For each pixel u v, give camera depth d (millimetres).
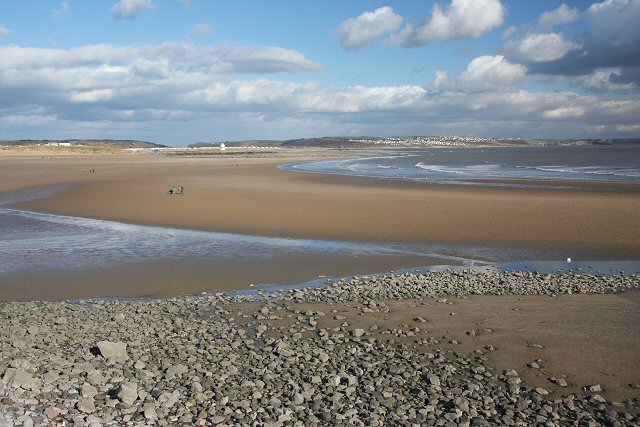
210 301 15891
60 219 31641
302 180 57875
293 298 16188
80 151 176500
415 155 173000
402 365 10641
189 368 10227
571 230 26234
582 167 89188
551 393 9469
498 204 35156
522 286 17094
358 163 108812
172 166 91125
